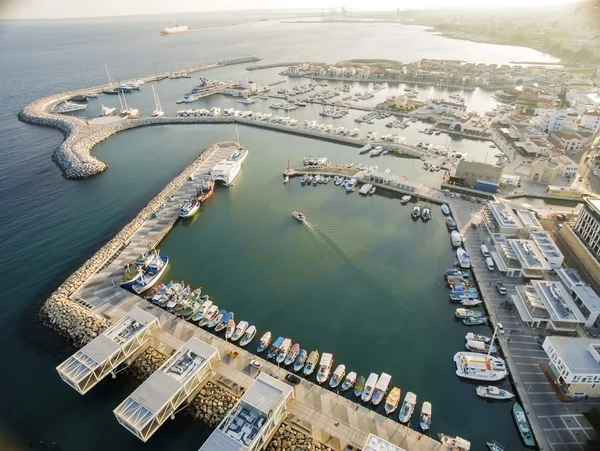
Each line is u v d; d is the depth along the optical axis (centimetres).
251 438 6912
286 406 8050
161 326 10081
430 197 16100
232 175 18138
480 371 8819
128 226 14412
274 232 14338
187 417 8044
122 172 19312
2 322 10588
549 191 16188
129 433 7912
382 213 15388
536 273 11500
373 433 7550
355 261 12738
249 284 11850
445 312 10738
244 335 9894
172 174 19038
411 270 12312
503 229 13225
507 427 7912
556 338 8838
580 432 7550
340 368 8950
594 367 8006
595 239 11612
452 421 8025
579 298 10019
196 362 8388
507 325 9994
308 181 17925
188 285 11775
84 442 7788
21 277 12269
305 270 12406
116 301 10950
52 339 10019
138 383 8800
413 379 8912
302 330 10212
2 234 14425
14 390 8838
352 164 19400
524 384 8500
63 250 13525
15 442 7806
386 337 10000
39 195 17175
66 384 8956
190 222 15100
